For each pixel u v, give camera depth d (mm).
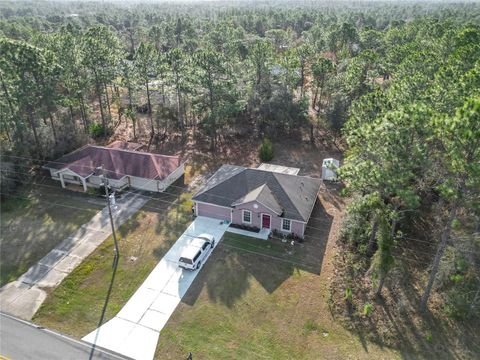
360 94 47625
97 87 49062
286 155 45594
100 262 28297
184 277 26672
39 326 23172
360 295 24625
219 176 35438
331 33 81562
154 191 38125
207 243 28766
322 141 48469
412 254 28172
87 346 21734
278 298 24641
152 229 32031
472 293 23969
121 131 51656
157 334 22391
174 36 96125
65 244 30375
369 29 82000
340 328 22422
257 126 50156
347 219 29672
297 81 53344
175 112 52094
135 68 49250
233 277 26547
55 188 38938
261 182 32656
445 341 21422
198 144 48438
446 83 31766
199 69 44938
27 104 40875
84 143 45594
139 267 27734
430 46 52438
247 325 22797
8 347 21688
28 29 92125
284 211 30344
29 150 41750
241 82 53062
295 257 28359
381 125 22531
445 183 19766
